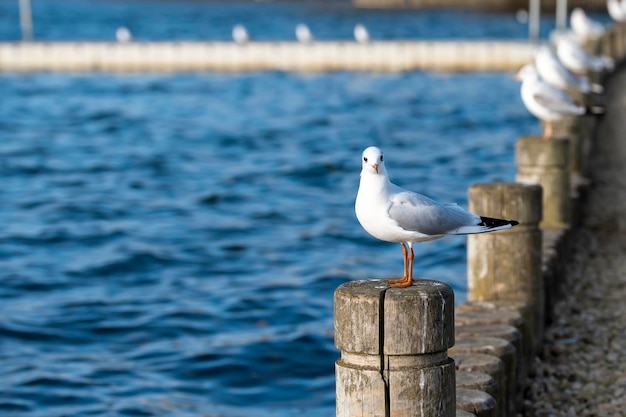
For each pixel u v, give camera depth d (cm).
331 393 1091
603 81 2853
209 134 3334
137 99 4262
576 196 1496
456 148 2931
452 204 644
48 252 1802
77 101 4212
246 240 1866
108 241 1878
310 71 5175
